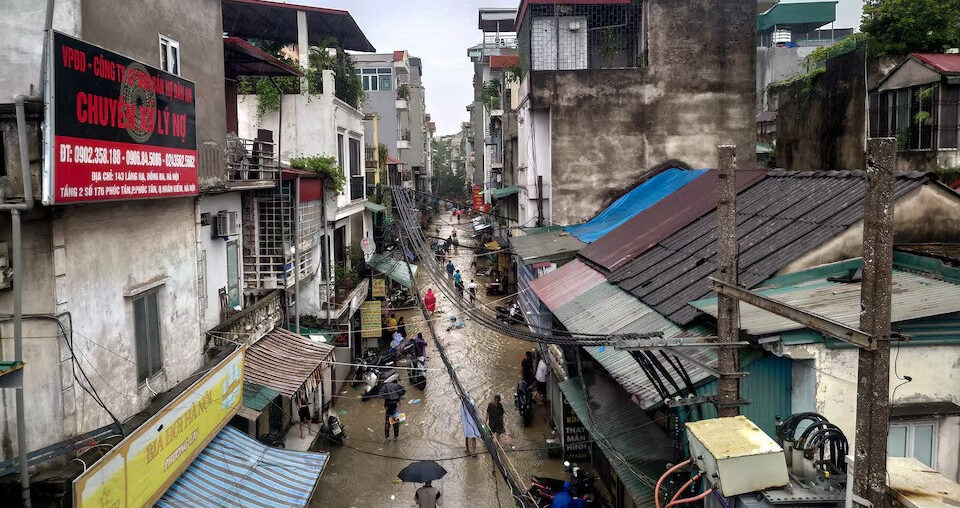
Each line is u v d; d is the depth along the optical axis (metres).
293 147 18.31
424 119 60.38
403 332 23.38
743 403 6.57
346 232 21.77
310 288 16.95
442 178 79.50
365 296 22.48
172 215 9.50
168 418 7.88
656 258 12.35
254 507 8.72
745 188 13.16
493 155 40.66
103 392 7.58
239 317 12.05
